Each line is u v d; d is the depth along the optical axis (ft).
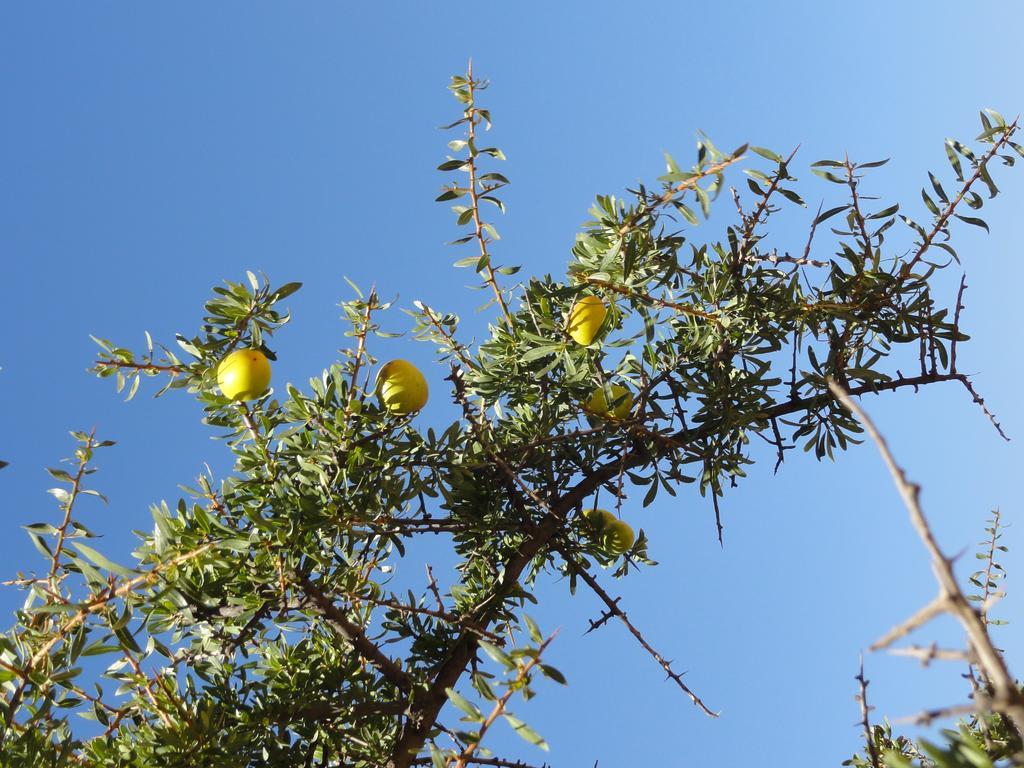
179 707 2.23
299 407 2.35
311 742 2.46
